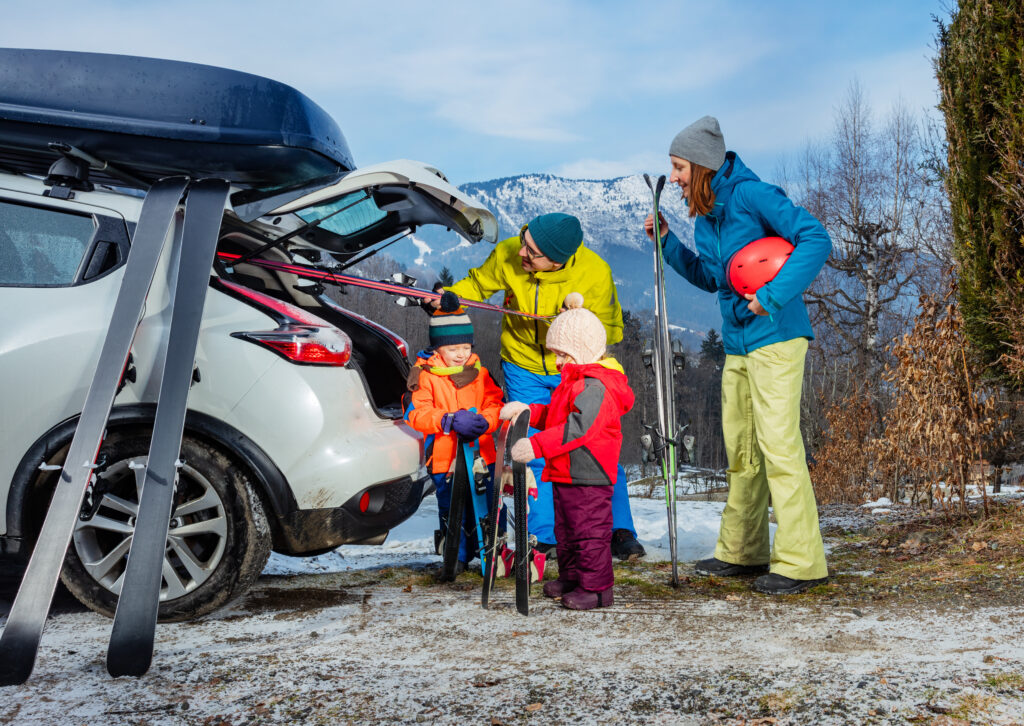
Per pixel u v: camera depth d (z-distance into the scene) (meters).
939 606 3.26
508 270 4.66
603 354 3.67
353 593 3.97
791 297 3.57
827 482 11.28
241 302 3.49
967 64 5.02
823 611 3.33
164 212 3.36
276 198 3.69
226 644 3.05
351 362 3.67
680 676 2.47
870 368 24.14
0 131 3.77
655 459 3.99
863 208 28.53
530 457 3.43
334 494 3.37
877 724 2.05
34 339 3.32
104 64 3.85
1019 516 4.71
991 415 5.19
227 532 3.33
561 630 3.18
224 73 3.98
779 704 2.22
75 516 2.82
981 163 5.01
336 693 2.44
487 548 3.65
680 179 3.88
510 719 2.22
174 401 3.03
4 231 3.51
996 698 2.13
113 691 2.49
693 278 4.39
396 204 4.24
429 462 4.25
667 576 4.25
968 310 5.18
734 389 4.08
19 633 2.62
